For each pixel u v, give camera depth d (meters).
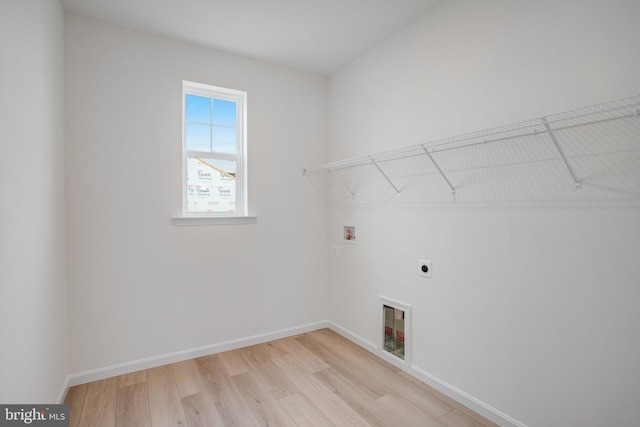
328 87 3.27
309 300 3.20
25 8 1.37
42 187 1.62
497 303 1.79
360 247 2.85
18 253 1.28
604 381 1.39
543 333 1.59
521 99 1.67
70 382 2.15
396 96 2.46
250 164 2.86
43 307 1.62
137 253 2.39
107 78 2.28
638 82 1.28
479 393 1.89
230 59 2.77
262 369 2.42
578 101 1.46
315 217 3.22
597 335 1.40
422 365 2.26
